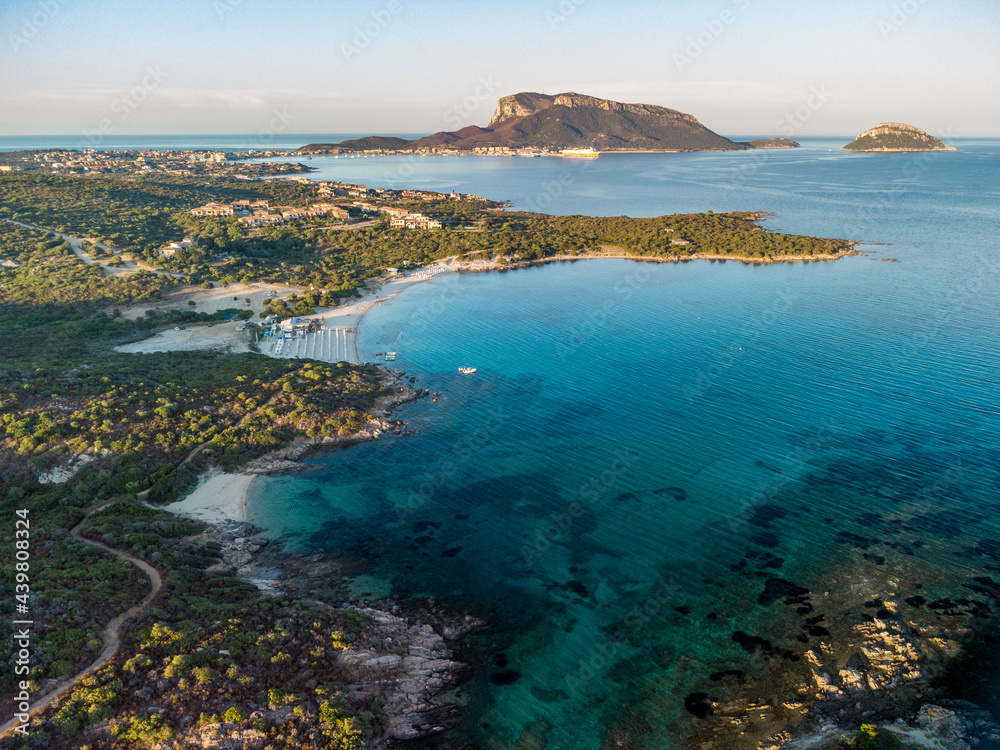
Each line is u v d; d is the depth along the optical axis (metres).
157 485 91.06
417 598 72.19
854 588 70.19
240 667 56.69
